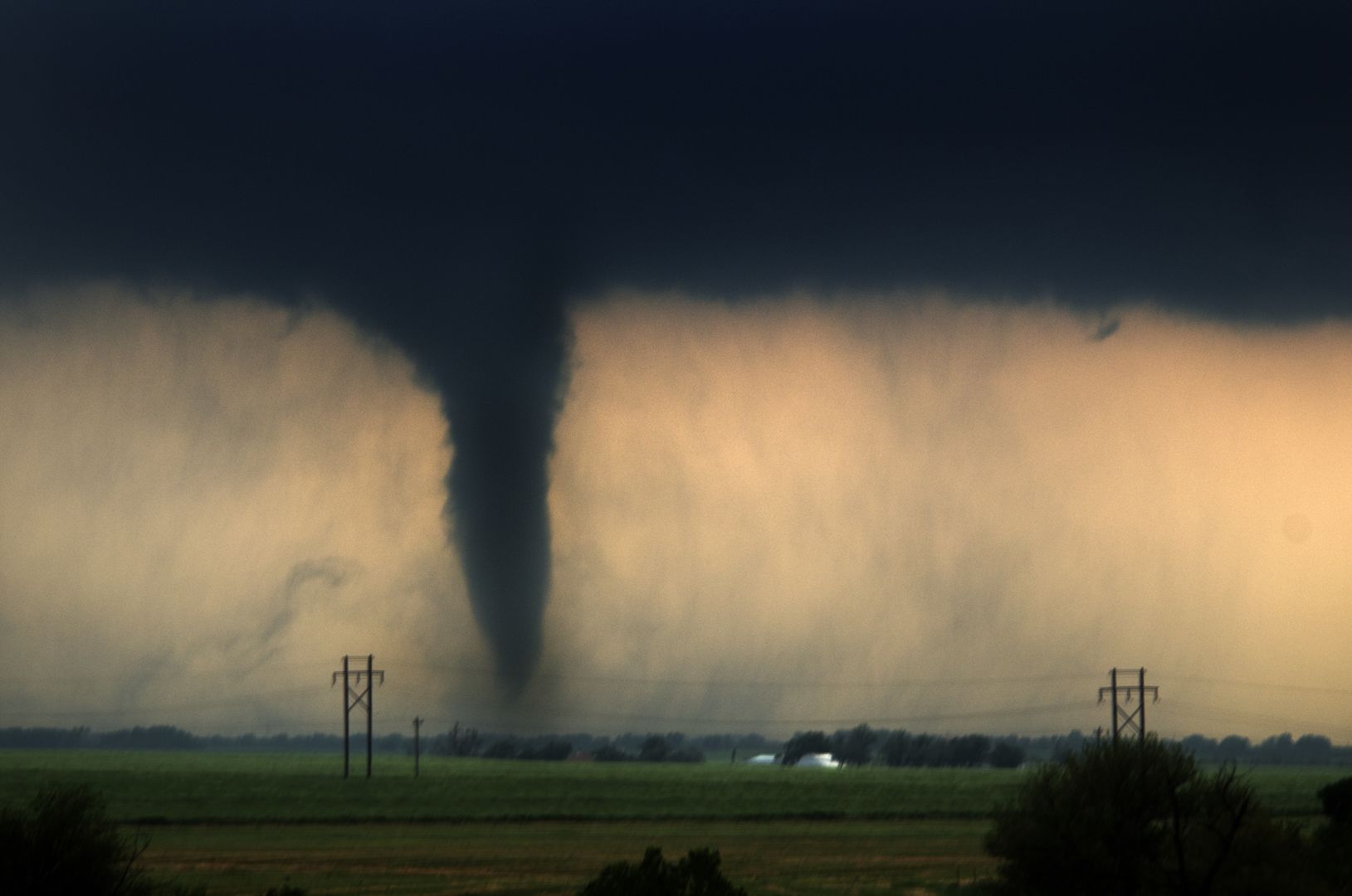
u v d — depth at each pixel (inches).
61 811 2851.9
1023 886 3595.0
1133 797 3518.7
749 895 4643.2
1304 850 3698.3
